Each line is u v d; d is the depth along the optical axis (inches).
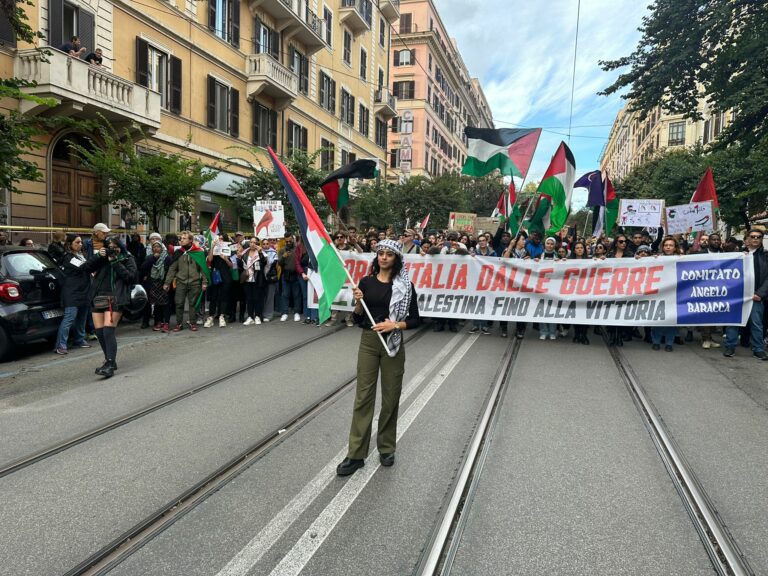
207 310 503.2
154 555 118.3
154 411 213.6
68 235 421.1
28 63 503.8
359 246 447.5
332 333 386.6
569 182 394.6
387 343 160.4
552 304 366.0
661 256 347.9
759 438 189.9
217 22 813.9
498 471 160.9
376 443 178.1
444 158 2544.3
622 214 492.7
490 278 380.5
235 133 854.5
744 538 126.9
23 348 345.7
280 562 115.9
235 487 150.0
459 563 115.8
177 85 729.0
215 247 418.6
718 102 614.2
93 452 173.2
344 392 240.7
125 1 637.9
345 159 1285.7
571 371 282.4
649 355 327.9
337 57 1223.5
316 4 1099.9
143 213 605.0
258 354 315.3
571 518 134.4
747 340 359.3
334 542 123.6
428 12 2143.2
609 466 164.9
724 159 880.9
